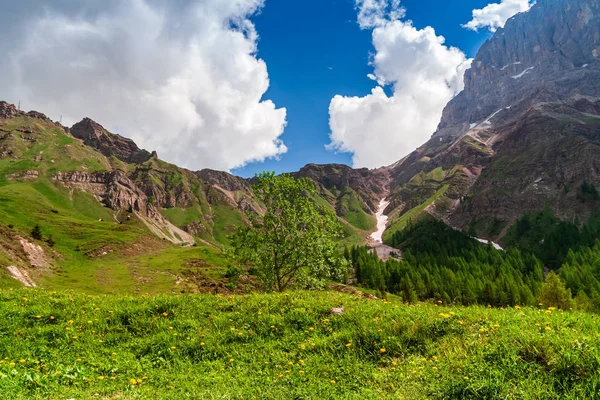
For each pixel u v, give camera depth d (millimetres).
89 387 8625
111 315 13758
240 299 15227
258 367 9750
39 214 166500
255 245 28516
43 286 73562
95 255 124875
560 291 63188
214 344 11500
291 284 29969
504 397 6105
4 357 10367
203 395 7711
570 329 8102
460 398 6562
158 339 11914
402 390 7254
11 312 13469
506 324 9227
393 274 141375
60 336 12086
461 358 7957
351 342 10133
